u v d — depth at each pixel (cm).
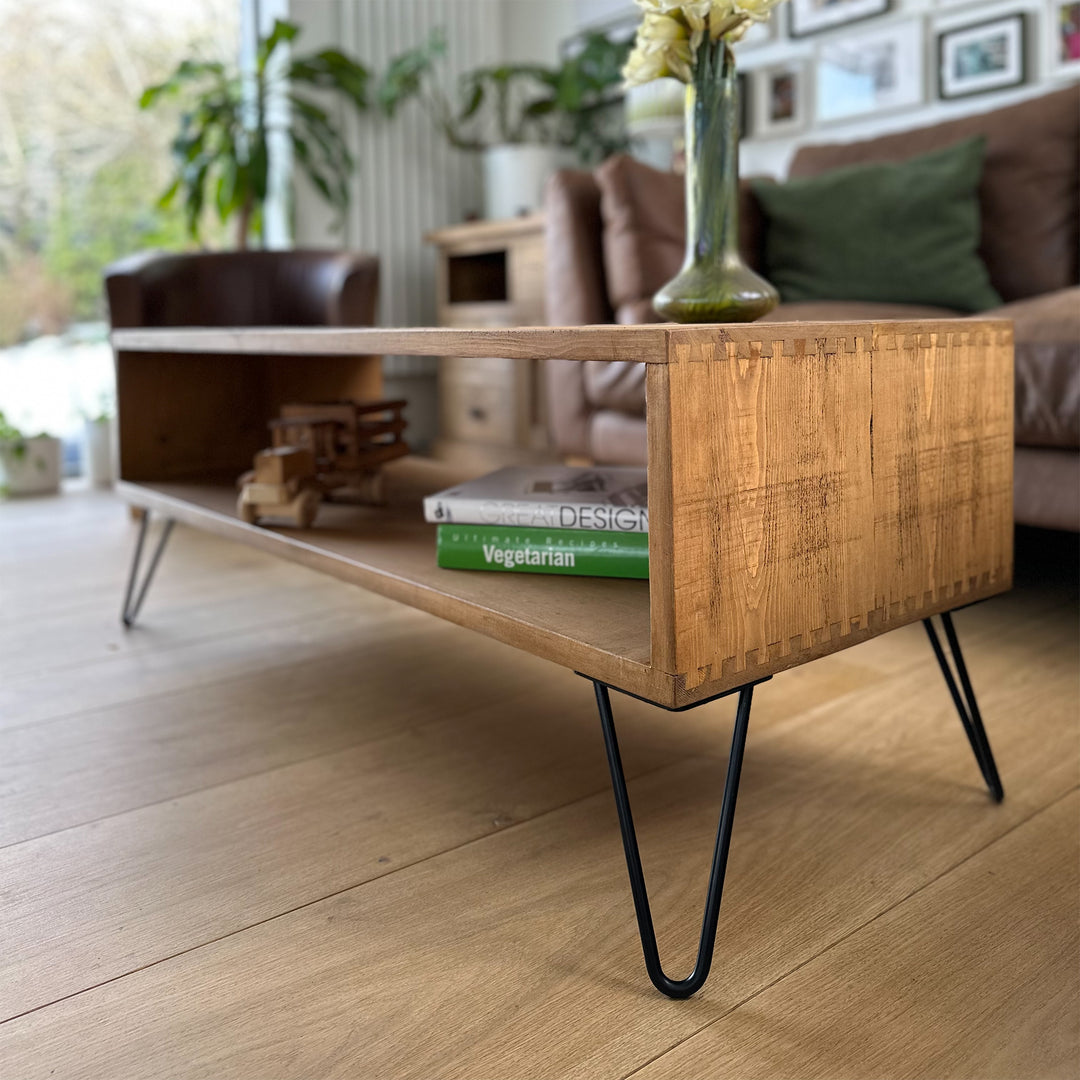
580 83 315
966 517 94
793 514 76
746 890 86
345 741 119
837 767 108
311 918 83
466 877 89
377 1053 67
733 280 104
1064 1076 64
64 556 215
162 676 142
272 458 124
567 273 209
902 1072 65
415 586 94
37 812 102
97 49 324
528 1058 66
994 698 126
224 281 250
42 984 74
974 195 201
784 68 277
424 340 90
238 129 305
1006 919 81
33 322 322
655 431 68
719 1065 66
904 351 85
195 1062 66
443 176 357
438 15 353
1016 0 232
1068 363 130
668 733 119
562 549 96
